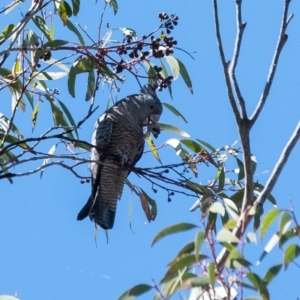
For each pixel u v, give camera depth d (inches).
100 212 379.6
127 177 382.0
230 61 267.0
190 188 323.0
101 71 325.1
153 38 323.6
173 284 233.3
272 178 255.3
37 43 334.3
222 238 226.8
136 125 384.5
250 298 230.4
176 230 243.8
